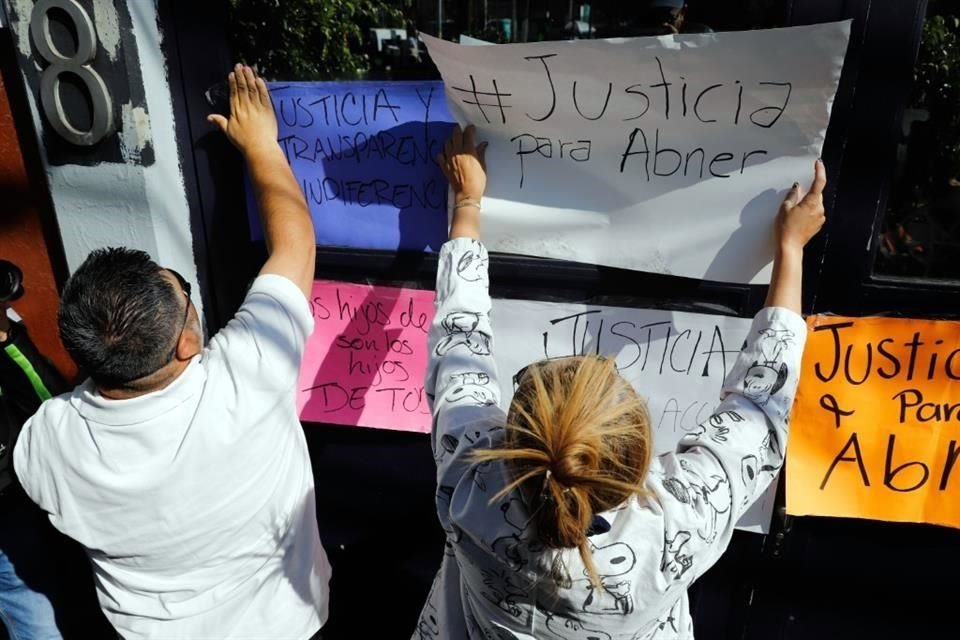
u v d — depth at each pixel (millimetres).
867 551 1734
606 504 882
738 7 1492
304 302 1357
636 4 1577
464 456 1018
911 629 1803
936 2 1378
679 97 1392
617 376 925
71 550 1881
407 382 1854
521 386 947
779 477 1679
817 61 1281
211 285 1905
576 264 1646
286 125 1698
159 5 1668
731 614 1884
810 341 1580
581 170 1526
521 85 1444
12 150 1852
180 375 1229
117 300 1129
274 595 1420
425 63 1736
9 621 1833
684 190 1480
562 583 918
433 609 1282
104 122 1672
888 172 1452
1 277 1584
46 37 1623
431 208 1687
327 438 2010
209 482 1231
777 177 1420
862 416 1586
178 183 1811
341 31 1741
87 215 1814
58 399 1295
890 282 1525
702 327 1616
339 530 2119
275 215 1476
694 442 1062
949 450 1561
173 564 1289
